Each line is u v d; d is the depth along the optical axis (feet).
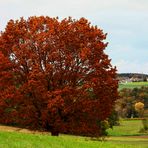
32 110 145.38
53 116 144.25
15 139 98.27
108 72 148.56
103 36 151.43
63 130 145.59
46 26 152.87
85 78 146.41
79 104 142.20
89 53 142.10
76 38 147.02
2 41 151.74
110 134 417.28
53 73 143.64
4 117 147.43
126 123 519.19
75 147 101.45
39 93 139.33
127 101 584.40
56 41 145.79
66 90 138.92
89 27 151.12
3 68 146.10
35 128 147.95
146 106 589.73
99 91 144.36
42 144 96.89
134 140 314.55
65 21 151.33
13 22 155.84
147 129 451.94
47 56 144.97
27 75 143.74
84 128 145.89
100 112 146.51
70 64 143.13
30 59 144.15
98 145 112.27
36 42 145.69
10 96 142.00
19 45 151.23
